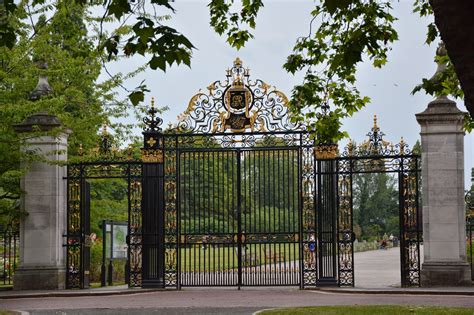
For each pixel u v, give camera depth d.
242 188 27.94
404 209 23.00
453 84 14.67
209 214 24.02
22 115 22.59
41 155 23.53
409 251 22.91
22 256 23.72
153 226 23.97
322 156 23.45
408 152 23.08
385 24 14.51
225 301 19.94
